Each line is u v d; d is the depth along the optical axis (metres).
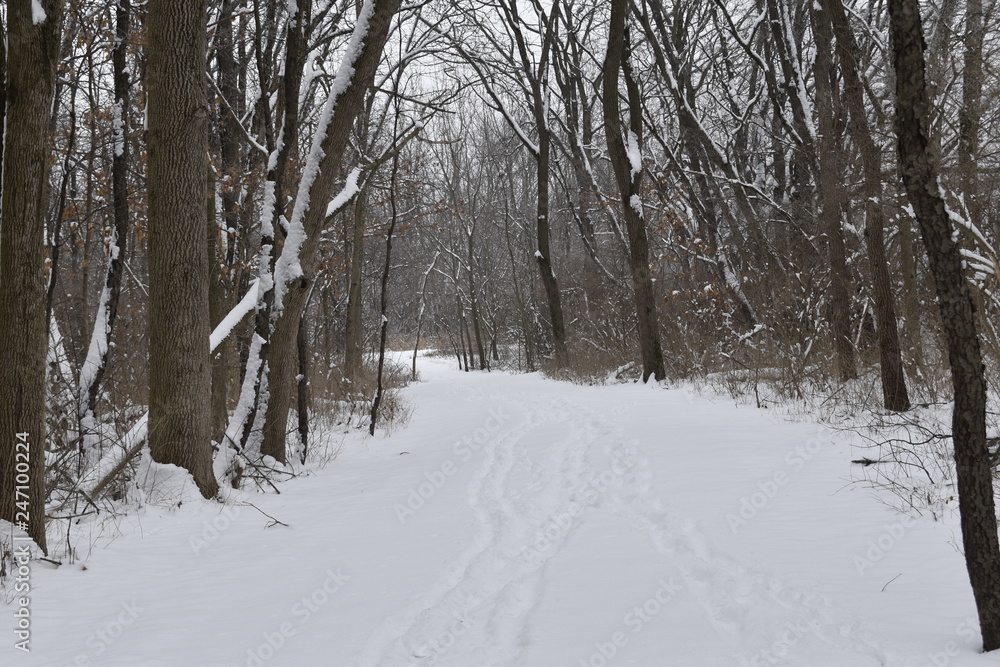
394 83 19.00
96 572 5.41
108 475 7.50
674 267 29.33
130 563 5.69
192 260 7.74
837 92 14.99
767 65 22.02
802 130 18.64
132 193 12.03
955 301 3.40
